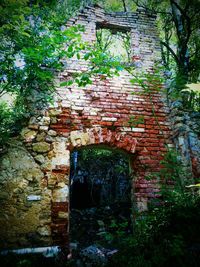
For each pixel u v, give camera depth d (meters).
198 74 7.13
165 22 8.72
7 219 3.72
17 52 4.35
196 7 7.60
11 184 3.92
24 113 4.37
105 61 4.37
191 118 4.83
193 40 7.94
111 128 4.65
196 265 2.80
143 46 5.55
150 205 4.21
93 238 6.23
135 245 3.43
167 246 3.08
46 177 4.07
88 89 4.83
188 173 4.37
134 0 8.84
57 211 3.91
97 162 9.14
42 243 3.70
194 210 3.43
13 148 4.12
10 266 3.32
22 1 3.42
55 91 4.63
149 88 4.96
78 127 4.50
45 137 4.29
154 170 4.50
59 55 4.44
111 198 8.94
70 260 3.59
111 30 5.75
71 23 5.22
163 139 4.77
